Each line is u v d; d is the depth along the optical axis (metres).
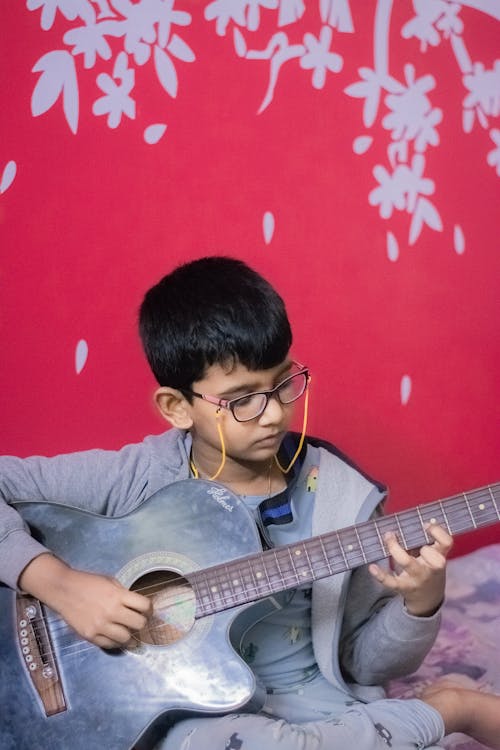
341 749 1.16
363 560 1.24
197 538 1.31
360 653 1.37
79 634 1.25
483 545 2.23
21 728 1.24
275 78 2.20
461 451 2.29
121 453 1.47
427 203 2.28
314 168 2.22
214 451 1.37
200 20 2.16
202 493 1.33
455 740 1.47
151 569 1.30
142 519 1.34
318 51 2.22
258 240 2.20
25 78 2.08
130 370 2.14
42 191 2.09
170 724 1.26
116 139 2.12
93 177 2.12
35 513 1.36
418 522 1.24
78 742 1.22
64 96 2.10
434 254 2.29
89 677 1.25
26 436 2.09
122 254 2.13
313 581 1.26
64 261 2.10
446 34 2.29
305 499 1.40
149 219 2.14
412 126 2.27
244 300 1.27
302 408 2.19
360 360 2.24
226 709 1.19
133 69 2.13
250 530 1.30
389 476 2.25
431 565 1.21
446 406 2.29
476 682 1.65
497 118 2.32
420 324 2.28
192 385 1.30
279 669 1.37
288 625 1.38
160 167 2.15
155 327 1.33
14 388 2.08
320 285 2.22
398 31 2.26
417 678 1.67
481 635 1.83
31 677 1.25
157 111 2.14
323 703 1.34
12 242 2.08
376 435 2.24
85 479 1.44
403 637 1.31
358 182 2.24
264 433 1.29
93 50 2.11
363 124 2.25
